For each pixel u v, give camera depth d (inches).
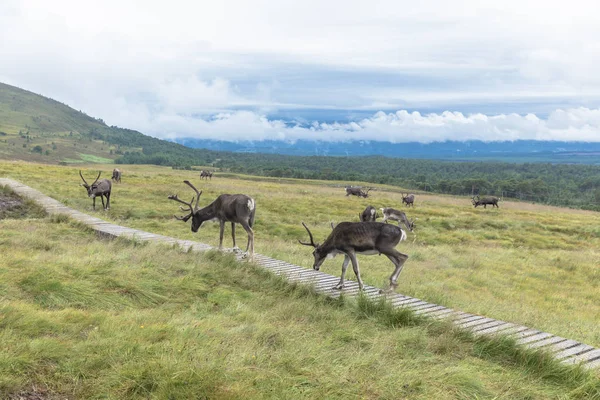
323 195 1966.0
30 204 858.1
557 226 1397.6
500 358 282.7
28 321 250.2
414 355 270.7
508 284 696.4
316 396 205.0
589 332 441.7
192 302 354.3
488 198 2015.3
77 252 473.4
